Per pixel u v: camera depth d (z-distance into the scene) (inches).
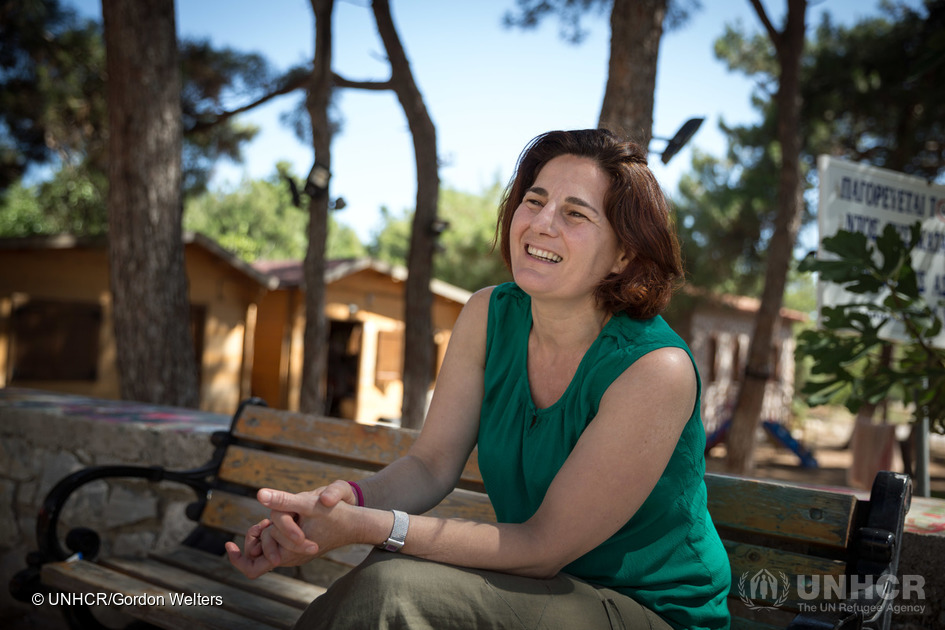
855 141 589.9
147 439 123.8
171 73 220.4
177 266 221.3
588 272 58.4
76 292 468.8
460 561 52.9
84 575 84.1
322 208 332.5
